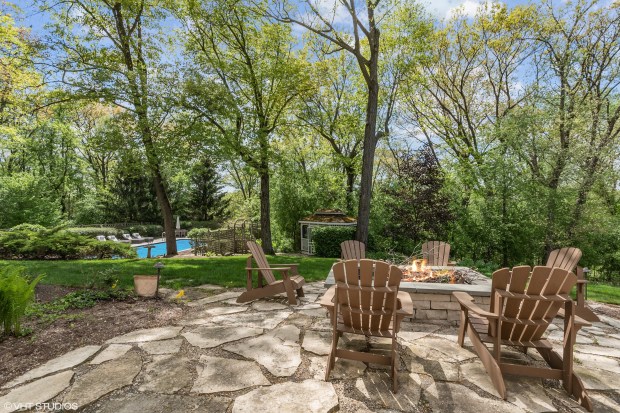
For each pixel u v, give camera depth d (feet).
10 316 11.16
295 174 53.93
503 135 40.52
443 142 54.90
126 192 91.09
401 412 7.47
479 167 40.93
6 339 11.28
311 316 14.14
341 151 55.31
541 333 9.29
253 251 16.79
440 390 8.43
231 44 40.37
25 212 54.13
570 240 38.88
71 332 12.08
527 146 39.11
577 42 42.04
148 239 79.10
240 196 111.24
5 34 32.14
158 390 8.25
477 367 9.71
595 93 41.11
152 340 11.45
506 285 9.20
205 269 25.14
